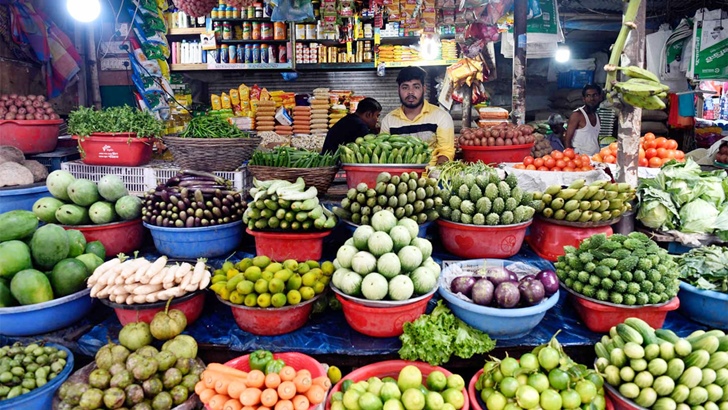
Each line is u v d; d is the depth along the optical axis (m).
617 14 5.84
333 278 2.06
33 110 3.37
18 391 1.82
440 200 2.36
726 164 4.17
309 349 2.02
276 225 2.28
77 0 3.46
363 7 5.95
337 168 2.85
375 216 2.10
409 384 1.83
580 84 7.14
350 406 1.78
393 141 2.76
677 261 2.38
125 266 2.16
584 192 2.37
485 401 1.87
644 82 2.35
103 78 5.19
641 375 1.78
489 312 1.95
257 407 1.71
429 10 4.25
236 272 2.14
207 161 2.78
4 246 2.15
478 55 4.64
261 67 5.95
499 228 2.32
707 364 1.79
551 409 1.75
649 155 3.21
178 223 2.43
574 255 2.17
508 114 5.32
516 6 4.05
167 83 5.36
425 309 2.20
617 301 2.00
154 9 5.20
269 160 2.79
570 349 2.15
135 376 1.81
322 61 5.95
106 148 2.93
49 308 2.10
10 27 4.03
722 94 6.72
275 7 3.87
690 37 5.17
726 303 2.12
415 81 3.94
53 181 2.58
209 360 2.17
